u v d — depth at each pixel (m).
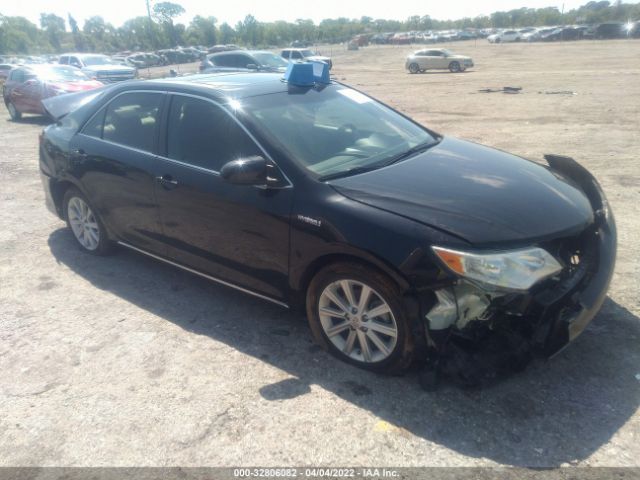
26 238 5.72
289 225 3.29
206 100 3.91
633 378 3.05
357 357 3.27
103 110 4.71
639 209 5.68
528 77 22.66
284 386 3.16
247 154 3.57
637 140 9.27
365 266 3.00
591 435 2.67
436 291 2.77
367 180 3.31
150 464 2.66
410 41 78.94
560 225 3.01
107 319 4.03
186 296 4.33
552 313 2.81
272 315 3.97
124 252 5.25
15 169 8.84
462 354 2.95
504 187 3.30
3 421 3.01
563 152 8.56
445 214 2.93
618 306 3.76
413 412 2.88
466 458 2.58
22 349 3.69
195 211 3.85
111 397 3.15
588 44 50.75
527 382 3.04
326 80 4.55
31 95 14.30
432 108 14.70
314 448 2.70
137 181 4.25
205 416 2.95
